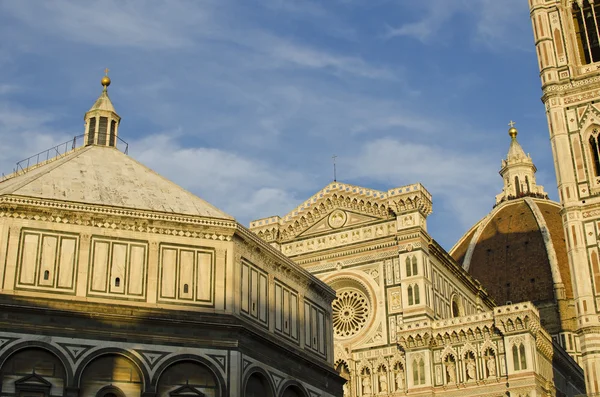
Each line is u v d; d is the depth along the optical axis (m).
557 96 98.12
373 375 105.94
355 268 113.06
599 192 91.75
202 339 55.31
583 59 100.31
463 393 97.88
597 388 84.38
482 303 130.88
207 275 57.88
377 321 108.44
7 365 50.56
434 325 102.19
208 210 61.75
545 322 187.25
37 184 58.72
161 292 56.28
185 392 53.53
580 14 102.19
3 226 54.12
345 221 116.75
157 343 54.16
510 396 94.19
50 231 55.19
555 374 110.19
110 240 56.50
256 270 62.06
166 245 57.72
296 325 65.81
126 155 70.12
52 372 51.28
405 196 111.88
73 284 54.41
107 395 51.97
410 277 107.69
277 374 60.44
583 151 94.38
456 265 119.06
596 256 89.44
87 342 52.53
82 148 70.75
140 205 59.72
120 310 54.25
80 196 58.59
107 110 72.94
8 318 51.47
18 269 53.47
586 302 87.81
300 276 67.62
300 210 120.94
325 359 69.12
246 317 59.19
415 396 100.50
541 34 102.06
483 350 98.19
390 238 111.50
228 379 54.81
